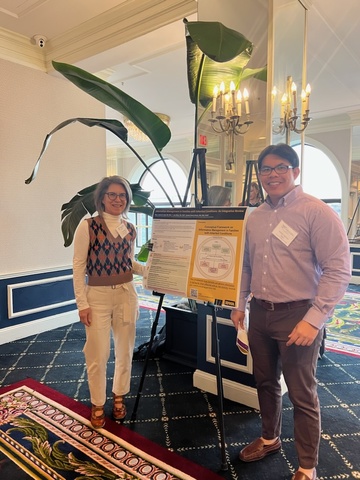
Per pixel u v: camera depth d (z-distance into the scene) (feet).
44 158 11.85
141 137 20.15
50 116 11.94
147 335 11.80
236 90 7.23
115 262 6.53
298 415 4.96
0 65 10.55
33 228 11.73
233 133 7.34
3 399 7.66
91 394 6.65
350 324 13.23
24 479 5.39
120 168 28.91
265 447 5.86
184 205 7.98
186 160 25.32
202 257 5.75
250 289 5.84
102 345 6.50
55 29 10.55
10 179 10.99
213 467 5.64
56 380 8.55
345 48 11.74
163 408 7.34
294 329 4.64
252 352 5.58
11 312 11.19
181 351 9.51
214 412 7.19
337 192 20.70
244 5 7.10
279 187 4.94
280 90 7.45
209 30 5.14
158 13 8.98
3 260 11.00
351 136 19.47
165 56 12.47
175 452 6.00
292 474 5.49
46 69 11.73
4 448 6.08
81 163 13.01
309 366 4.85
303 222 4.75
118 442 6.24
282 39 7.43
